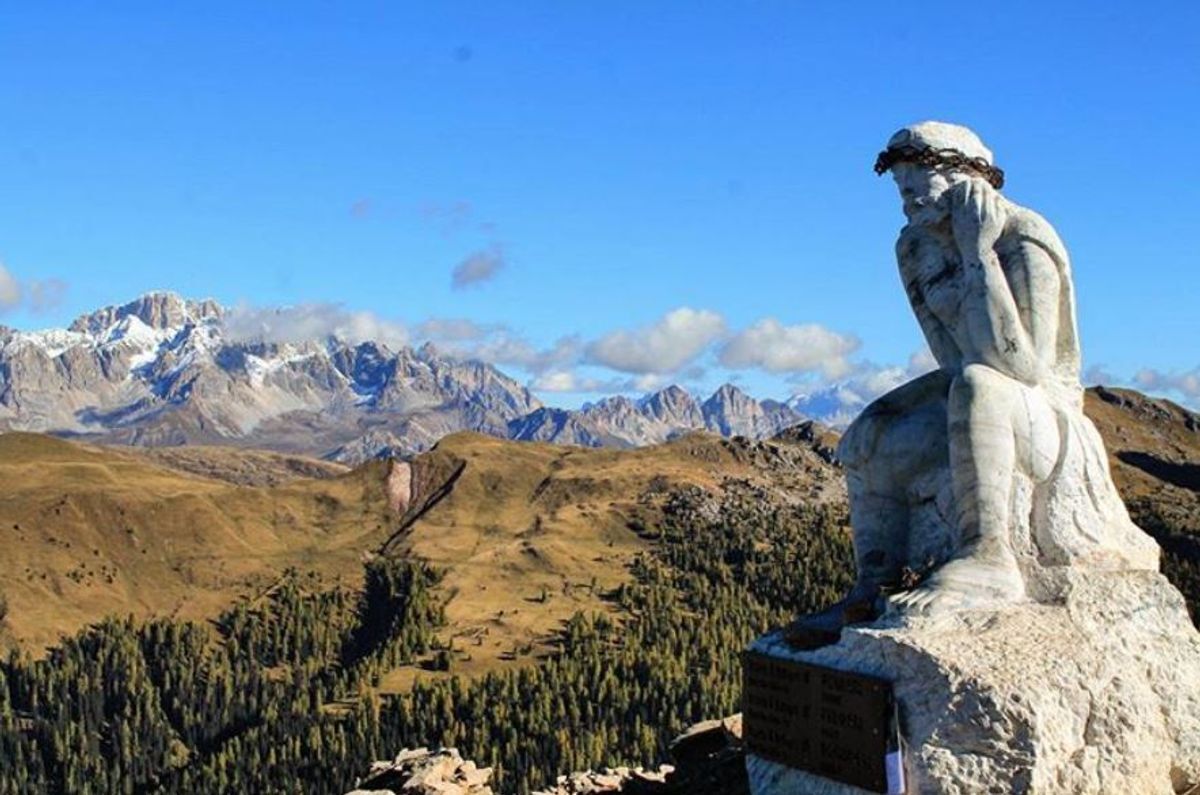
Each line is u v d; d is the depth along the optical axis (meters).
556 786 21.89
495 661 185.50
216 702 184.50
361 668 181.25
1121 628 12.94
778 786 13.24
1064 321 14.02
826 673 12.77
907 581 13.28
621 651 175.00
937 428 13.90
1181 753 12.82
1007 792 11.52
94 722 180.88
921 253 14.48
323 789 140.00
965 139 14.48
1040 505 13.31
